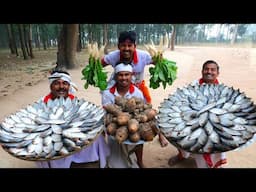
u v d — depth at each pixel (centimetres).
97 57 325
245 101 260
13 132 241
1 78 964
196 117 243
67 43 1145
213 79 323
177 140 226
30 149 221
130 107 263
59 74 300
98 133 236
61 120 251
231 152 361
